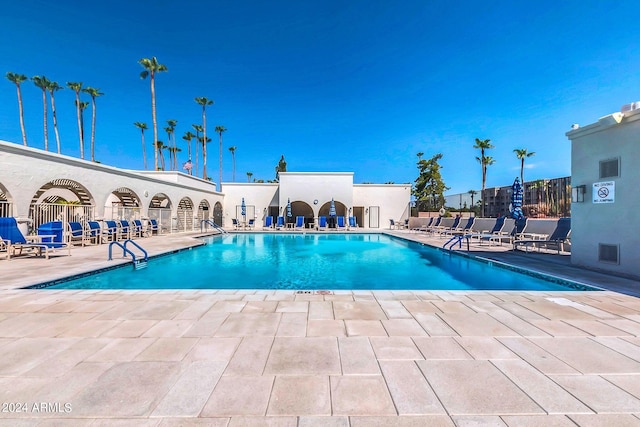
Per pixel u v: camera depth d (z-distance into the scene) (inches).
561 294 186.5
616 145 243.1
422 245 507.5
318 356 104.0
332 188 903.7
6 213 381.1
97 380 87.8
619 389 84.3
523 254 373.7
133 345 112.3
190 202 808.9
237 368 95.4
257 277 308.8
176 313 149.2
